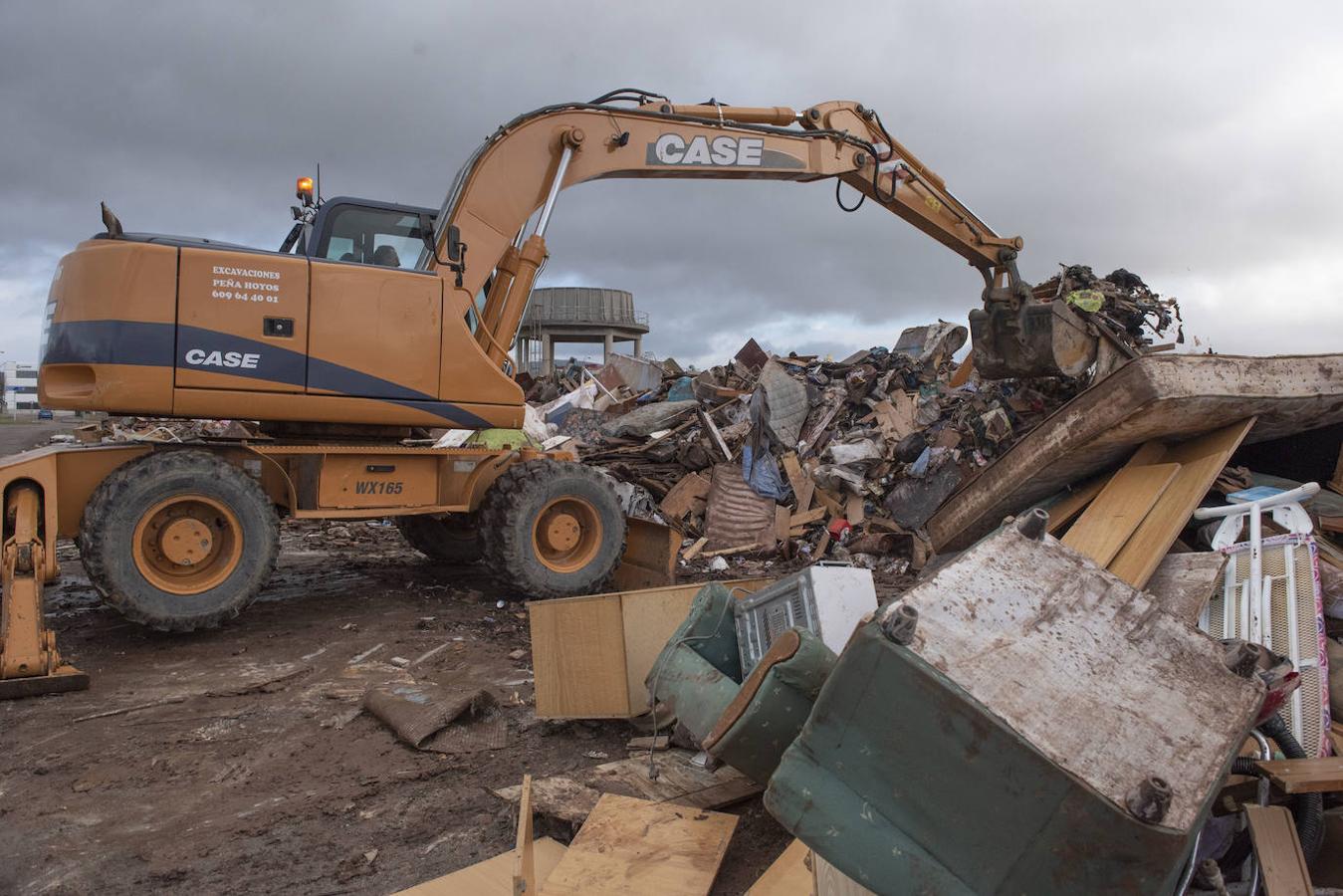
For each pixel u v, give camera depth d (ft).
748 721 10.45
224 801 13.48
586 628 15.66
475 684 18.85
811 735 7.68
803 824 7.52
